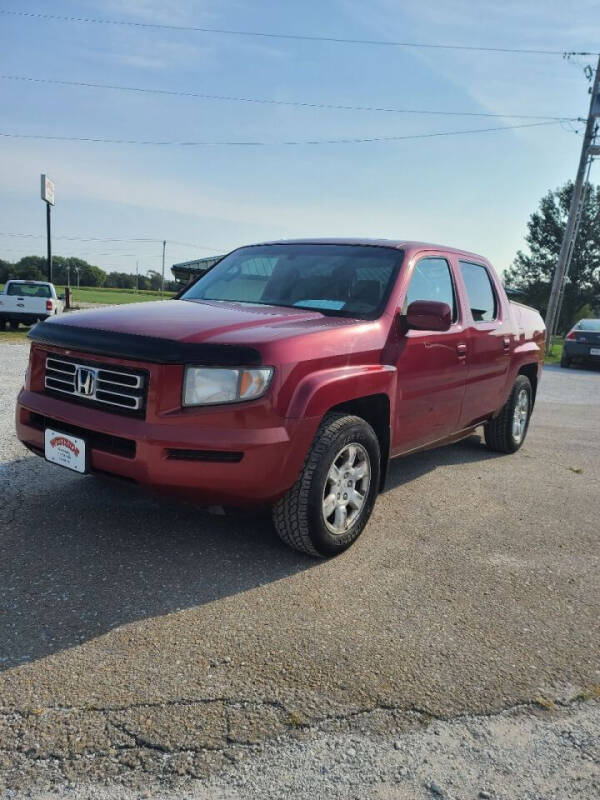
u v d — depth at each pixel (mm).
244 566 3369
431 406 4441
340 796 1915
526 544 3979
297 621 2863
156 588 3066
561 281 22891
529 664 2658
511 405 6090
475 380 5105
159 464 2975
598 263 46344
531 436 7402
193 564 3344
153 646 2590
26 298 19156
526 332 6242
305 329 3391
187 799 1865
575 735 2250
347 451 3531
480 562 3658
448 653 2695
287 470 3137
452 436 5102
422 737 2186
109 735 2086
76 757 1987
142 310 3693
